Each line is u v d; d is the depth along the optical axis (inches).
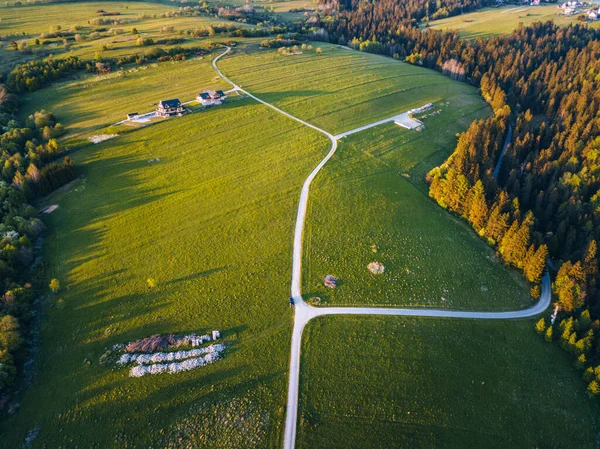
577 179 3459.6
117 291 2573.8
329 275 2682.1
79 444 1861.5
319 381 2112.5
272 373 2139.5
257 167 3735.2
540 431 2044.8
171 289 2586.1
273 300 2517.2
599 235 3011.8
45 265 2728.8
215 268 2728.8
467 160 3553.2
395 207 3314.5
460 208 3314.5
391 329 2381.9
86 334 2320.4
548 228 3238.2
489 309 2578.7
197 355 2206.0
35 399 2018.9
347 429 1934.1
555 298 2682.1
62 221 3117.6
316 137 4212.6
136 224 3095.5
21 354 2170.3
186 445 1855.3
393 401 2053.4
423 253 2915.8
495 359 2304.4
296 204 3282.5
